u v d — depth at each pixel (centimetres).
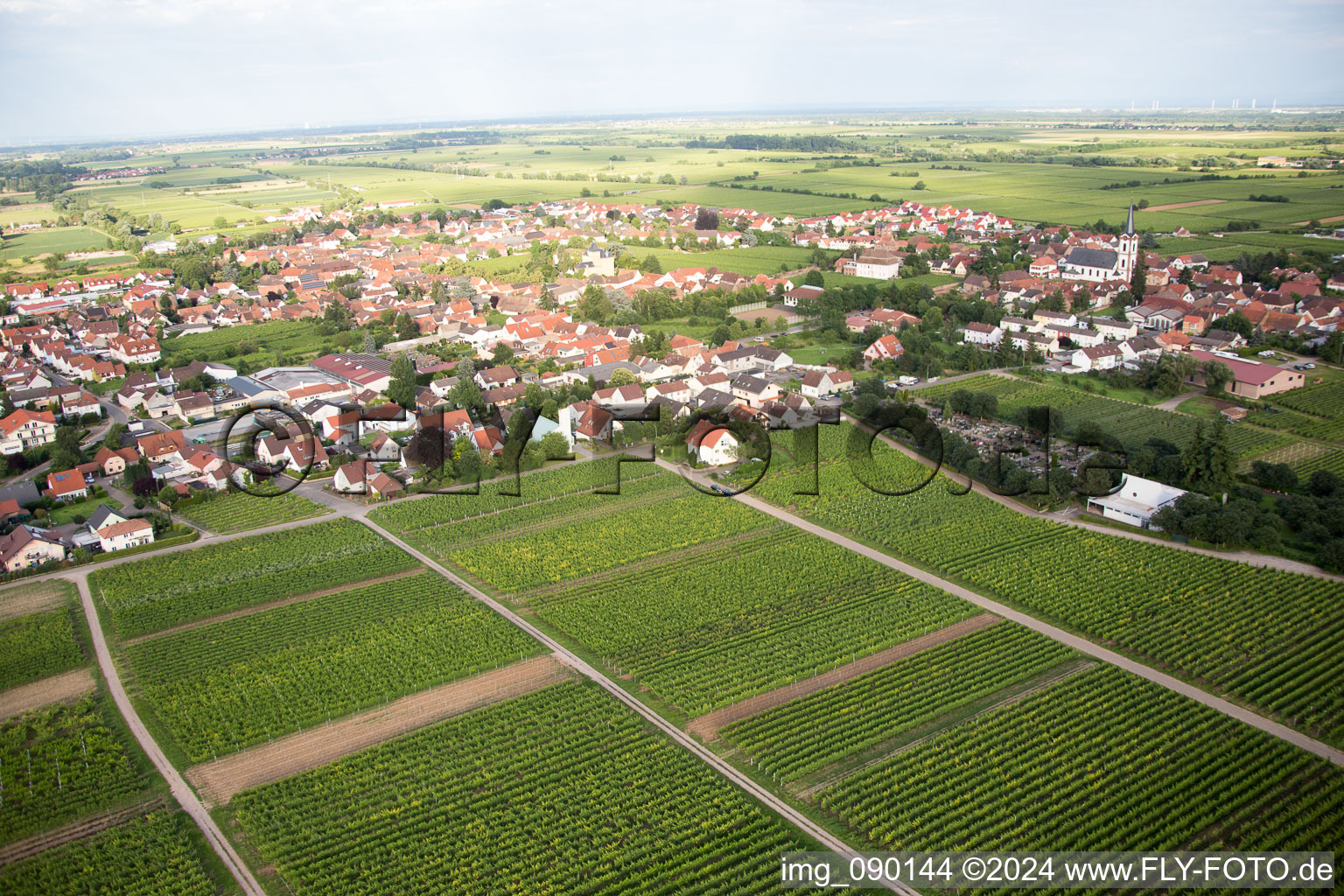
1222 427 15488
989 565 13375
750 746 9725
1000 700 10456
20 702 10919
